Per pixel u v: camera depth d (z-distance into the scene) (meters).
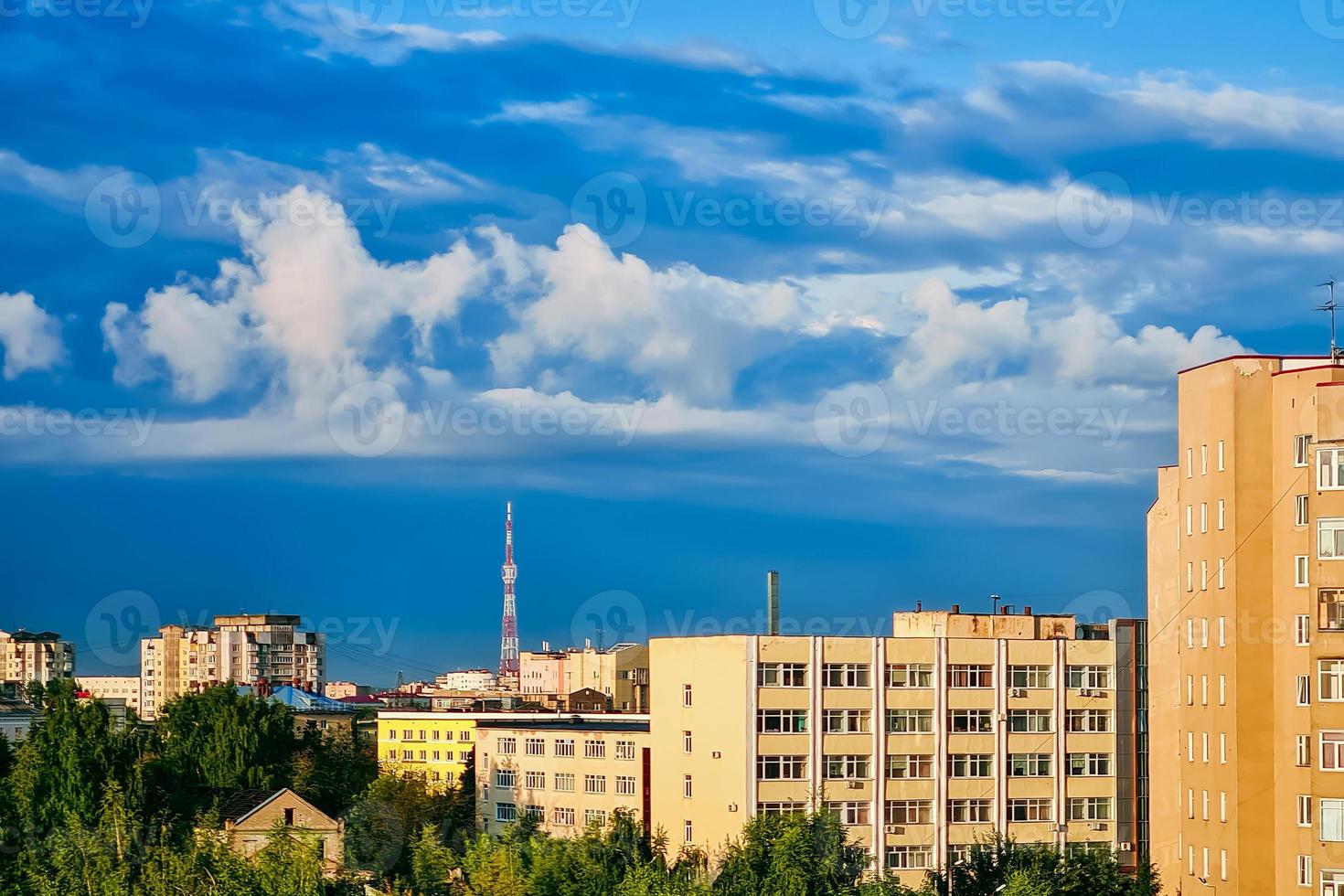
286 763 171.12
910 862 120.75
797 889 89.75
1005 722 123.94
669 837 128.50
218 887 82.06
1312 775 88.81
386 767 191.25
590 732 142.88
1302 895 89.88
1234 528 95.00
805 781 119.44
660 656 131.50
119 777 132.75
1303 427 92.19
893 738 121.62
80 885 82.12
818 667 120.56
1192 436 100.12
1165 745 107.75
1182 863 100.56
